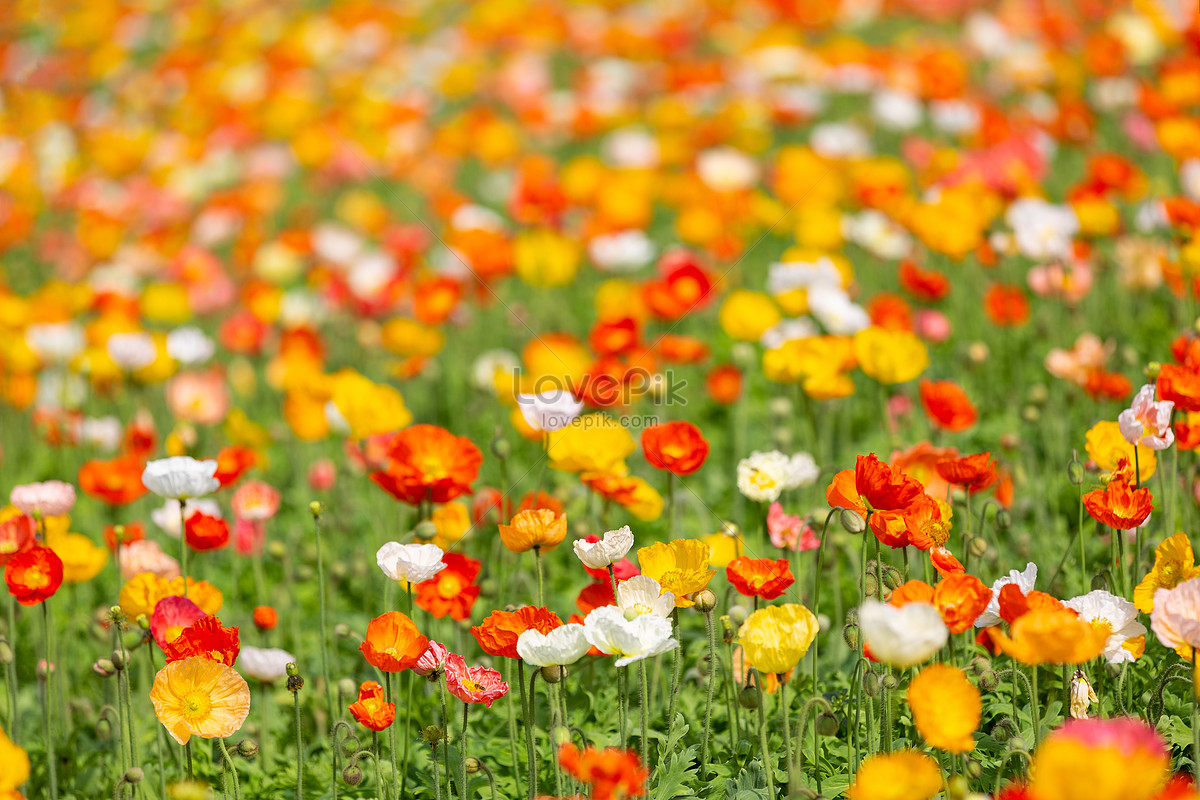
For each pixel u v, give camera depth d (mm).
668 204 6797
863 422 4719
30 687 3346
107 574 4125
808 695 2699
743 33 9695
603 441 2730
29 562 2451
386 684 2301
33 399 4953
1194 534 3195
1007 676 2615
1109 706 2510
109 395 4875
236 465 3195
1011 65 7438
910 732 2504
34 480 4863
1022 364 4715
